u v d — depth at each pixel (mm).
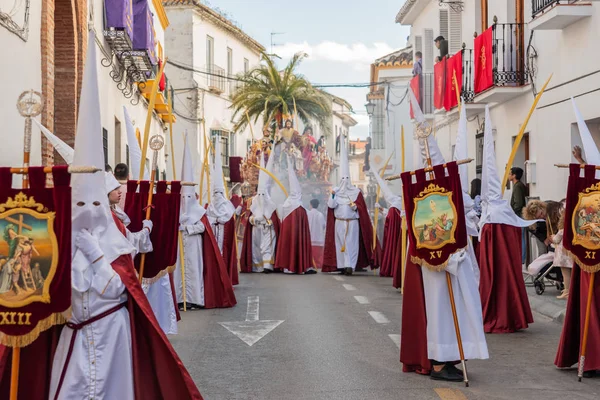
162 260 8773
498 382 7688
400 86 43000
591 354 7855
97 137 5387
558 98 17484
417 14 34219
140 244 7832
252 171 36344
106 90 19766
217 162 16438
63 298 4965
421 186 7711
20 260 4930
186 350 9461
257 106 42906
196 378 7961
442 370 7809
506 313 10703
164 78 30375
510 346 9695
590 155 8062
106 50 19719
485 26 23094
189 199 13227
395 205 18047
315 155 39125
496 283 10805
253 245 21328
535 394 7188
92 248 5387
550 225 12992
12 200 4957
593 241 7742
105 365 5391
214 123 47844
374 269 20469
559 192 17375
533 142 19203
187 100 44906
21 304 4914
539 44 18688
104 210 5488
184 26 44719
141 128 28312
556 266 12953
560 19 16250
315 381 7770
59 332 5445
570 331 8078
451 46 27031
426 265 7609
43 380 5387
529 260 17281
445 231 7574
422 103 31484
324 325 11188
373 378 7875
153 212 8773
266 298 14578
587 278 7910
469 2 24641
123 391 5484
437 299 7723
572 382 7699
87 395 5324
